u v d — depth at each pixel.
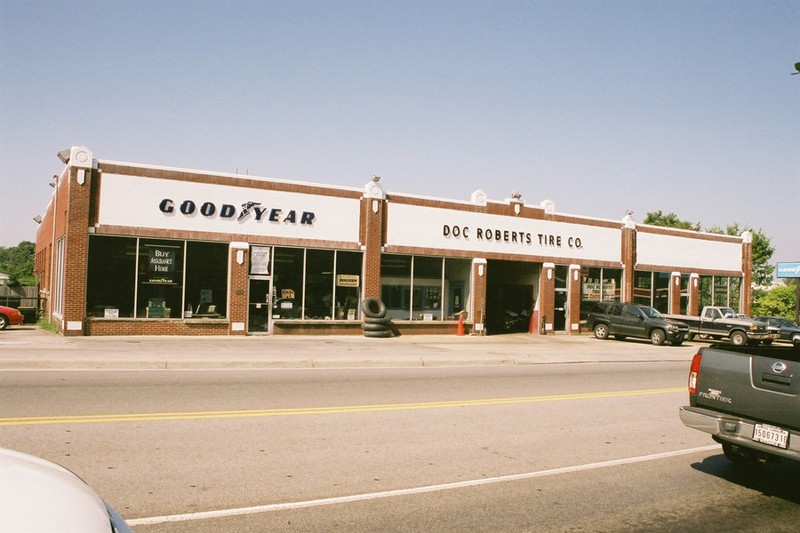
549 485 6.71
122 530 3.13
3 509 2.72
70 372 13.16
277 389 12.09
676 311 38.50
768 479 7.39
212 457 7.11
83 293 21.77
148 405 9.88
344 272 26.72
